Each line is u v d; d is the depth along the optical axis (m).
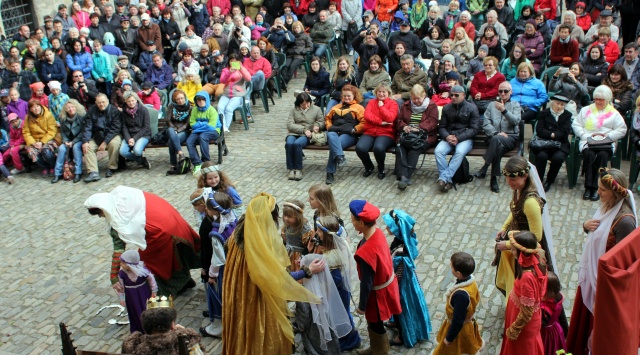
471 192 10.00
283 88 15.91
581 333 5.70
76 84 13.52
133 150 11.46
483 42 13.87
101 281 8.16
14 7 17.28
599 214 5.71
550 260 6.21
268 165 11.55
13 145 12.00
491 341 6.50
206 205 6.60
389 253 6.01
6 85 14.05
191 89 14.05
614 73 10.99
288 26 17.03
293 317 6.80
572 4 16.38
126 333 7.09
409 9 17.45
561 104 9.65
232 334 5.89
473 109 10.14
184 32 17.52
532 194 5.96
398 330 6.53
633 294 3.76
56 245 9.16
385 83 11.62
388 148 10.47
